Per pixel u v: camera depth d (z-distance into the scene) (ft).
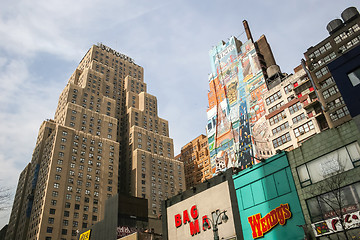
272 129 273.54
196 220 131.34
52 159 352.49
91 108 456.04
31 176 401.29
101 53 582.76
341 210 85.10
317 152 100.99
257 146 352.90
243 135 380.78
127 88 559.79
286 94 274.98
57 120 444.96
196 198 135.64
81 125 415.85
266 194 110.32
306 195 99.14
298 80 268.82
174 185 450.30
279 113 272.10
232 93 427.33
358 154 91.61
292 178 104.78
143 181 418.92
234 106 415.23
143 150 449.06
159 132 523.70
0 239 458.50
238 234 113.09
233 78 437.17
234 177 123.44
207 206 129.29
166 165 461.37
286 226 100.53
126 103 533.96
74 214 333.83
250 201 114.21
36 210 334.65
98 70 533.14
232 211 118.83
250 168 118.93
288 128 257.55
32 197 365.40
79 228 328.49
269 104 287.48
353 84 98.68
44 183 344.49
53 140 374.84
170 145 503.20
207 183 133.69
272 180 110.42
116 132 451.53
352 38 225.35
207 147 529.86
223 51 476.95
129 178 429.79
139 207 211.41
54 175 343.87
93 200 358.43
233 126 402.72
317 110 236.84
